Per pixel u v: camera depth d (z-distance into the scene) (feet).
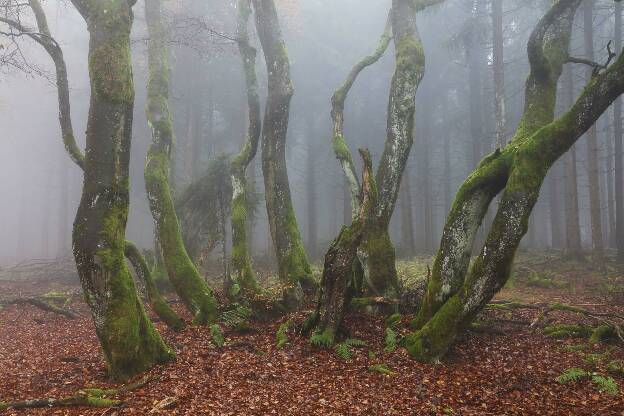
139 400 20.72
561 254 66.90
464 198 27.78
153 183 37.50
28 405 20.06
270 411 19.89
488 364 25.71
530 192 24.04
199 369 24.80
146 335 25.21
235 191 39.50
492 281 24.75
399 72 36.60
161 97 41.86
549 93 28.35
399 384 23.06
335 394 21.86
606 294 45.11
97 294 23.38
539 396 21.53
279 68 40.01
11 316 43.37
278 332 30.35
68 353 30.12
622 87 23.07
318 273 52.01
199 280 35.19
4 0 36.32
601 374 23.91
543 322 33.60
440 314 26.37
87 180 23.76
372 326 30.96
